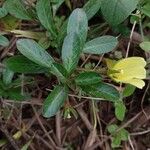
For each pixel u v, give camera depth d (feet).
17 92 0.52
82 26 0.47
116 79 0.51
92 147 0.61
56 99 0.47
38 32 0.55
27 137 0.59
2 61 0.55
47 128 0.60
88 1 0.52
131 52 0.59
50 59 0.46
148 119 0.62
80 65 0.56
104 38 0.49
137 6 0.53
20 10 0.52
